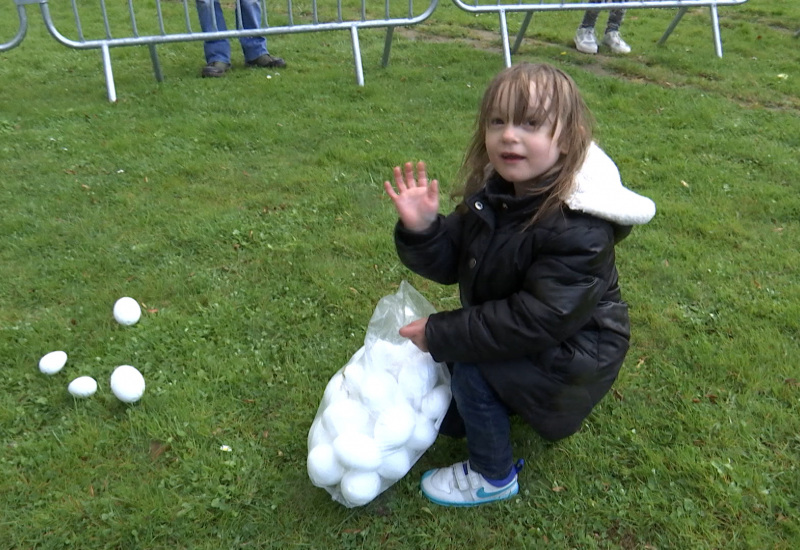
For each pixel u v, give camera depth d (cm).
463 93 526
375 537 186
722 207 361
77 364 246
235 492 197
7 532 185
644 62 630
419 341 179
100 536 185
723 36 722
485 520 192
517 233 172
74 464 206
